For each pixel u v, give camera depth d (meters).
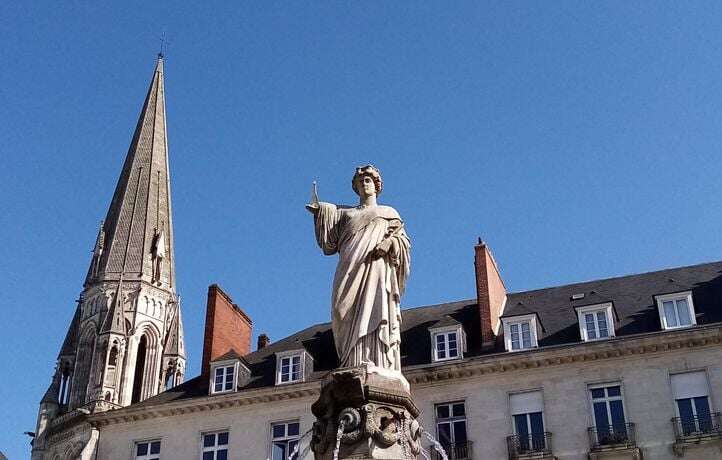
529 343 35.62
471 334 37.72
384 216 9.62
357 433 8.31
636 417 32.12
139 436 38.41
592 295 38.59
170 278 86.06
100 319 79.12
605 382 33.06
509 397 33.94
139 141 94.62
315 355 40.38
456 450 33.44
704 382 32.09
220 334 42.84
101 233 85.50
